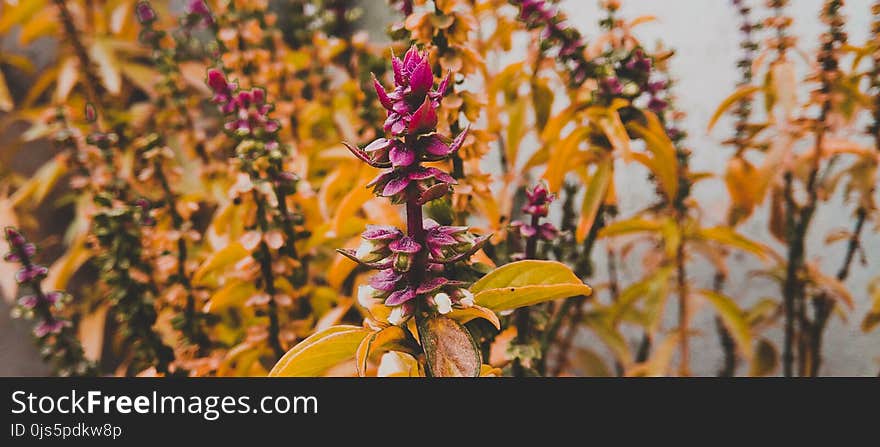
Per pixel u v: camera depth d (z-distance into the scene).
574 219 0.49
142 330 0.44
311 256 0.48
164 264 0.46
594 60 0.44
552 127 0.46
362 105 0.47
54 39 0.79
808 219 0.49
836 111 0.46
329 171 0.57
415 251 0.29
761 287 0.64
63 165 0.52
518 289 0.31
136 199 0.47
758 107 0.63
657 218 0.54
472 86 0.52
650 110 0.44
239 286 0.46
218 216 0.51
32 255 0.42
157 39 0.55
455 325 0.30
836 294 0.50
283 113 0.52
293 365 0.31
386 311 0.31
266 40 0.55
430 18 0.36
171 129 0.56
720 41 0.62
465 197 0.38
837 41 0.46
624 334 0.67
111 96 0.65
